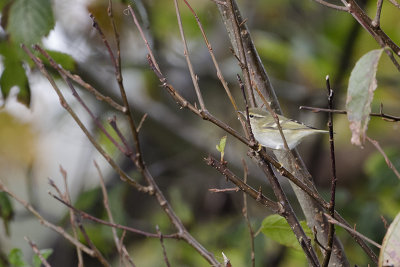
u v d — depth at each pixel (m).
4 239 13.55
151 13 11.50
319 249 6.56
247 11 15.19
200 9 14.51
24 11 7.52
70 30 11.32
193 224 12.41
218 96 14.65
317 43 14.42
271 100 6.97
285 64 14.97
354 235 5.71
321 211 6.57
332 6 5.56
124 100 4.99
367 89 4.68
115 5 9.94
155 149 14.91
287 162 6.84
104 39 4.87
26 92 8.55
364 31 12.73
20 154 13.09
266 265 11.68
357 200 11.74
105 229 10.84
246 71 5.84
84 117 13.16
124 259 6.28
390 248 4.66
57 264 13.23
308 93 13.88
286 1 14.97
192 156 13.40
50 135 13.31
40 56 8.15
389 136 14.66
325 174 14.62
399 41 13.53
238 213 13.27
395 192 11.66
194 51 14.84
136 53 12.93
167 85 5.30
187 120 14.61
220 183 13.96
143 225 13.25
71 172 14.42
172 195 12.48
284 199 5.56
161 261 12.16
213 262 5.53
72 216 6.24
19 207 12.88
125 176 5.27
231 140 14.26
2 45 8.19
